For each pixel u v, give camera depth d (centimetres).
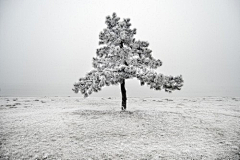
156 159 677
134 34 1788
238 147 816
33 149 756
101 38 1733
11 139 880
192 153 739
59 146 796
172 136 980
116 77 1396
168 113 1748
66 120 1330
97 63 1605
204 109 2158
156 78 1377
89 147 791
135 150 766
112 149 773
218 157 702
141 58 1612
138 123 1255
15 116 1501
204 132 1070
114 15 1745
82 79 1593
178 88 1427
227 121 1396
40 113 1675
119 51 1471
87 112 1727
